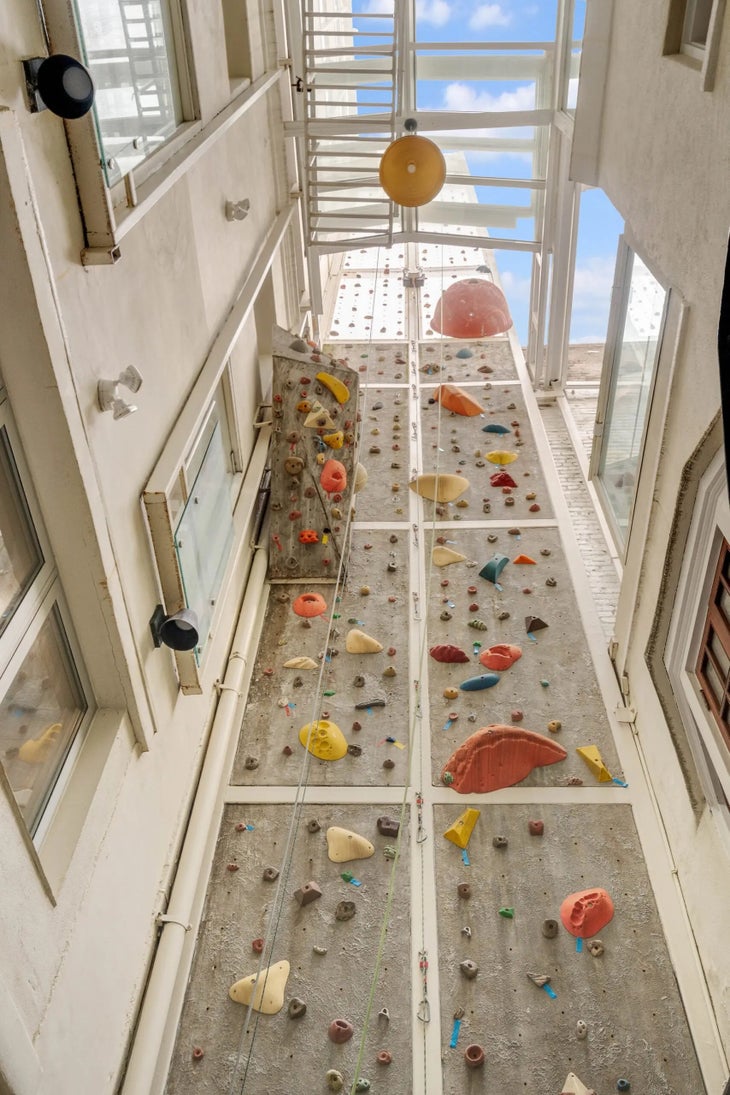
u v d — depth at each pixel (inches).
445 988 168.4
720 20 143.6
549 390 365.7
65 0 115.5
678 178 170.1
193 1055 160.7
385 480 313.6
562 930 177.8
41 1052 120.1
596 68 219.6
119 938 154.5
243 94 249.4
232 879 190.2
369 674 237.8
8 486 126.0
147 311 171.3
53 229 123.5
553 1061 157.4
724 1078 151.7
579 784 205.9
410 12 303.7
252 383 295.3
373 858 192.2
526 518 293.1
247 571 270.5
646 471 202.1
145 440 168.1
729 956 154.8
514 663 238.1
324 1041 161.6
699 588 172.1
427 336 410.6
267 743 220.5
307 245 344.5
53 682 140.9
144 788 169.9
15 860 111.9
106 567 140.7
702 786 174.1
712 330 156.7
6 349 117.5
